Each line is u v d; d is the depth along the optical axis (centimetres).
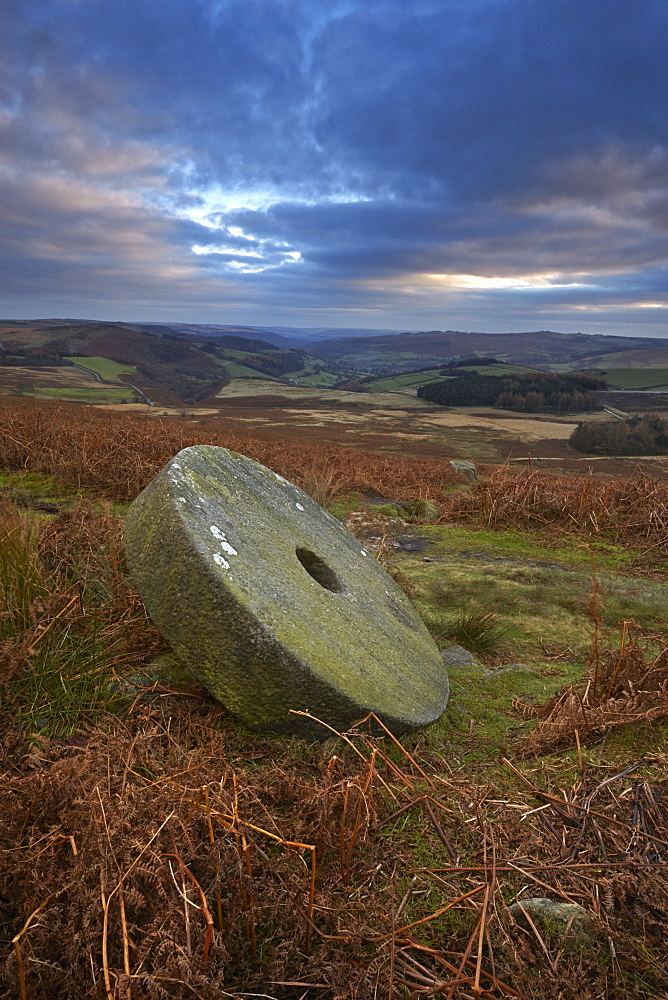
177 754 257
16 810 205
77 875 178
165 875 178
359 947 182
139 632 352
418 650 402
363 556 475
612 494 902
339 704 290
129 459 782
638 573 688
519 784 273
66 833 199
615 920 191
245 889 184
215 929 177
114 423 1034
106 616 358
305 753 283
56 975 159
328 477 968
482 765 294
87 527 442
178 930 165
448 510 925
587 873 210
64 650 315
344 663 316
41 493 707
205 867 194
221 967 167
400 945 183
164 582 304
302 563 431
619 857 220
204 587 290
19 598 334
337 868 209
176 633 298
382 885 207
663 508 833
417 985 168
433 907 199
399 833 233
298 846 205
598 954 181
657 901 198
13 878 185
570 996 168
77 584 367
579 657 461
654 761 275
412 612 461
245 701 286
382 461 1349
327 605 362
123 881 171
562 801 245
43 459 787
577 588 610
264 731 290
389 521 844
